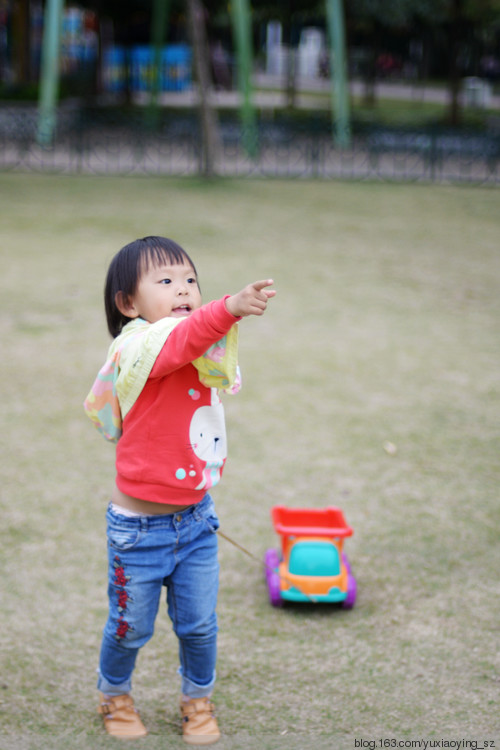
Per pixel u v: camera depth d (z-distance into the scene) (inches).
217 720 105.8
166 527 94.8
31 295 303.4
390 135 747.4
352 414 212.8
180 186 567.8
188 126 766.5
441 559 147.4
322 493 170.7
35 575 138.9
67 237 402.3
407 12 940.0
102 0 967.6
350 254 391.2
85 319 278.8
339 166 698.8
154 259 94.0
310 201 530.6
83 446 190.1
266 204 515.2
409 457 189.3
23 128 660.1
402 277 352.2
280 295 319.6
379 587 138.7
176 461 93.0
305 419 208.8
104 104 1018.7
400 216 487.5
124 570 95.3
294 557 132.6
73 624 126.4
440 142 663.8
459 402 222.5
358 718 106.5
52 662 117.3
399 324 289.1
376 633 126.3
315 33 1656.0
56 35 643.5
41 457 183.2
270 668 117.2
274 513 141.5
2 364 235.8
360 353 258.7
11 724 104.2
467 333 281.0
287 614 131.6
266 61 1689.2
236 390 91.8
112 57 1204.5
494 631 126.5
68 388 222.1
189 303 94.7
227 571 143.6
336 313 299.6
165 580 99.3
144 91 1214.3
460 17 859.4
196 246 395.9
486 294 328.8
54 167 631.2
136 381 89.8
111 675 101.7
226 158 719.7
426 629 127.1
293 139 708.0
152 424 92.4
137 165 661.9
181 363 86.6
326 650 121.7
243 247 398.0
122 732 102.4
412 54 1686.8
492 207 521.3
